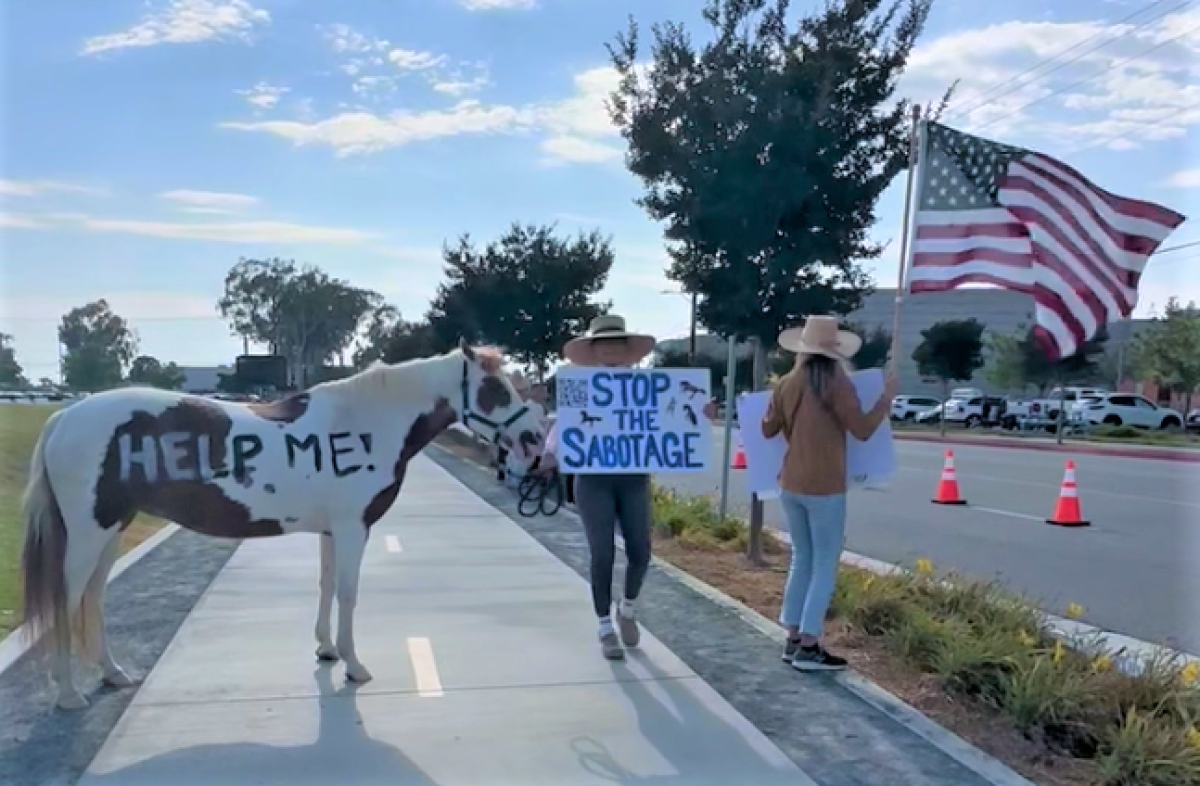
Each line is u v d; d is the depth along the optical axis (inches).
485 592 320.2
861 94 368.2
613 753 188.4
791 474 239.8
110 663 221.8
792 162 361.1
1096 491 712.4
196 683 224.5
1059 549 451.5
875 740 196.4
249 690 220.2
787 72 359.3
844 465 239.3
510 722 203.2
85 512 207.6
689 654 252.8
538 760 184.7
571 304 1003.9
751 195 358.0
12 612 283.6
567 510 526.9
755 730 200.5
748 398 272.2
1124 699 205.9
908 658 239.6
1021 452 1198.9
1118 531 509.0
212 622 278.5
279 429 222.2
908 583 292.4
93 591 217.3
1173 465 986.1
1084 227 247.9
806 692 223.8
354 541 226.5
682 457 252.7
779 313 380.2
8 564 348.5
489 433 244.1
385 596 313.7
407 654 248.2
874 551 444.8
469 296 999.0
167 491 213.0
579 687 225.0
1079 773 184.5
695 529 442.3
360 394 231.5
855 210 373.1
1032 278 249.9
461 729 199.2
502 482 671.1
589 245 1021.2
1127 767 179.8
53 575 206.4
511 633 269.3
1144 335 1961.1
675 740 195.0
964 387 2962.6
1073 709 199.5
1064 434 1617.9
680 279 401.7
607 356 259.6
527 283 991.0
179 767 179.6
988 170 255.8
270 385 1550.2
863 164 373.1
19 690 219.1
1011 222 252.4
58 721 201.0
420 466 819.4
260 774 176.9
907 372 3029.0
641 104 386.3
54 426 211.2
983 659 220.7
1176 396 2191.2
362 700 214.7
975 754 189.6
